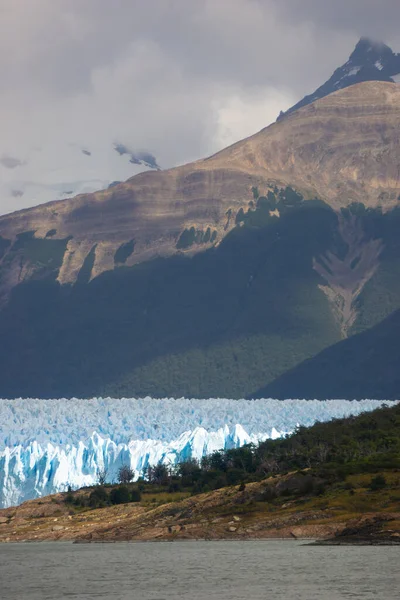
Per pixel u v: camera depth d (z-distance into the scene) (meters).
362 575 180.62
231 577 183.38
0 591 174.00
